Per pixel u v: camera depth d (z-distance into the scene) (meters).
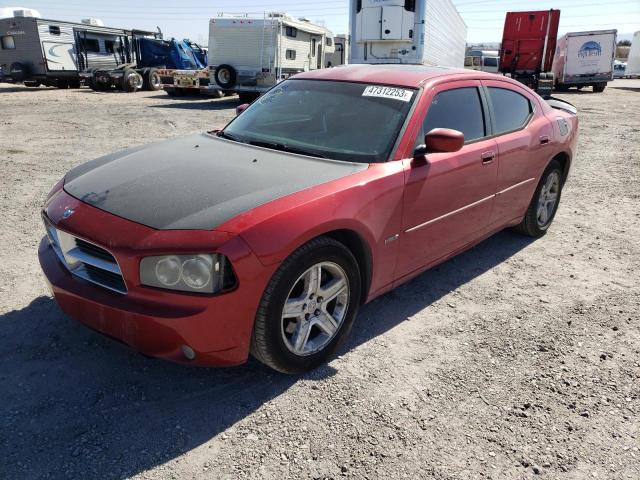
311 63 20.48
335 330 3.04
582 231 5.62
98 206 2.77
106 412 2.62
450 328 3.55
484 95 4.16
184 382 2.88
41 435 2.45
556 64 30.20
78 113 14.42
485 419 2.68
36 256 4.41
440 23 15.29
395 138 3.36
